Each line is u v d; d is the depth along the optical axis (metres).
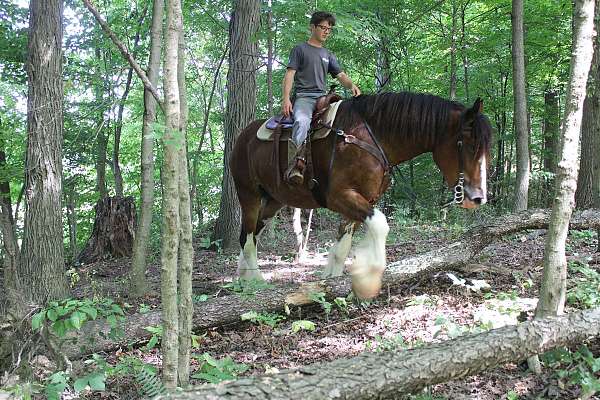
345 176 5.35
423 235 10.85
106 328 4.93
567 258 6.75
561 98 20.39
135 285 7.09
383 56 16.59
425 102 5.27
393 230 11.55
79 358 4.74
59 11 7.13
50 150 7.07
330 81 14.49
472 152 5.00
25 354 4.14
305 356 4.52
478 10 17.58
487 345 3.20
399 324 5.04
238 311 5.40
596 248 7.63
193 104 21.98
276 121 6.17
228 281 7.66
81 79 13.43
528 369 3.79
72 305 3.90
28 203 6.98
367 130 5.39
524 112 11.35
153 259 11.55
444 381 3.10
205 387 2.64
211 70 20.48
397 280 5.94
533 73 17.69
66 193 16.14
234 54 11.03
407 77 17.73
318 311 5.73
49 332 4.22
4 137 10.30
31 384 3.60
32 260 6.94
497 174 19.25
